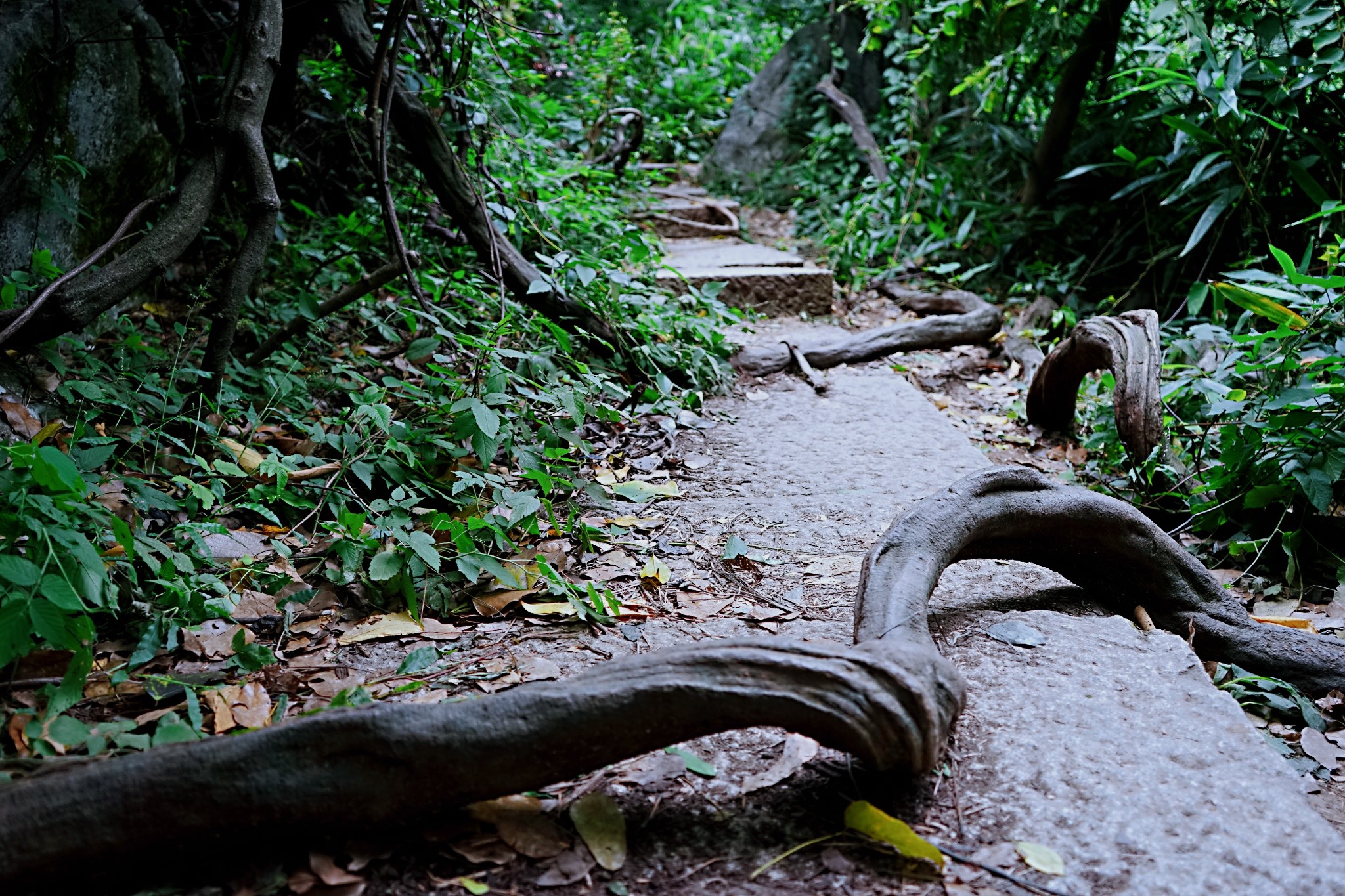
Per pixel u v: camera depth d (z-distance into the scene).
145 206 2.84
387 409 2.91
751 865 1.61
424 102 4.05
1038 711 2.00
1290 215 5.50
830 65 10.07
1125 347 3.79
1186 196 5.86
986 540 2.40
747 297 6.14
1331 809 2.04
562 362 4.00
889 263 7.20
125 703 2.02
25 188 3.14
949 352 5.59
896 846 1.61
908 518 2.26
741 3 14.08
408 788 1.56
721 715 1.64
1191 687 2.09
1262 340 3.50
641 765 1.85
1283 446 3.30
